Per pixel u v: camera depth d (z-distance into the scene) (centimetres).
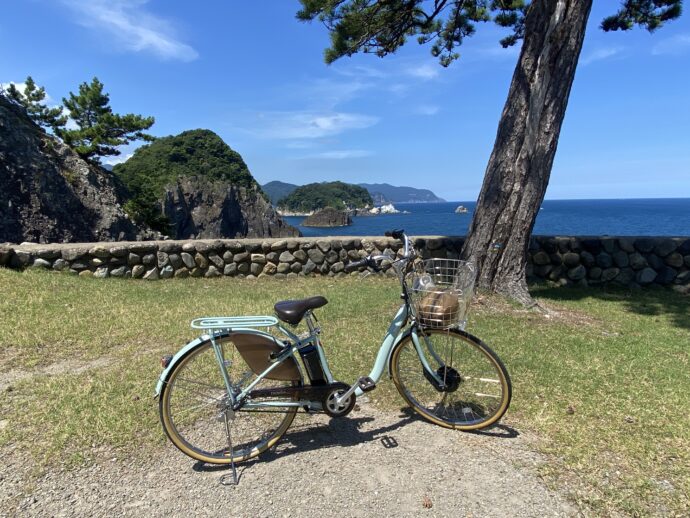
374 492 242
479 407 308
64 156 3136
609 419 312
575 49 567
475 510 229
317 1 750
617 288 761
